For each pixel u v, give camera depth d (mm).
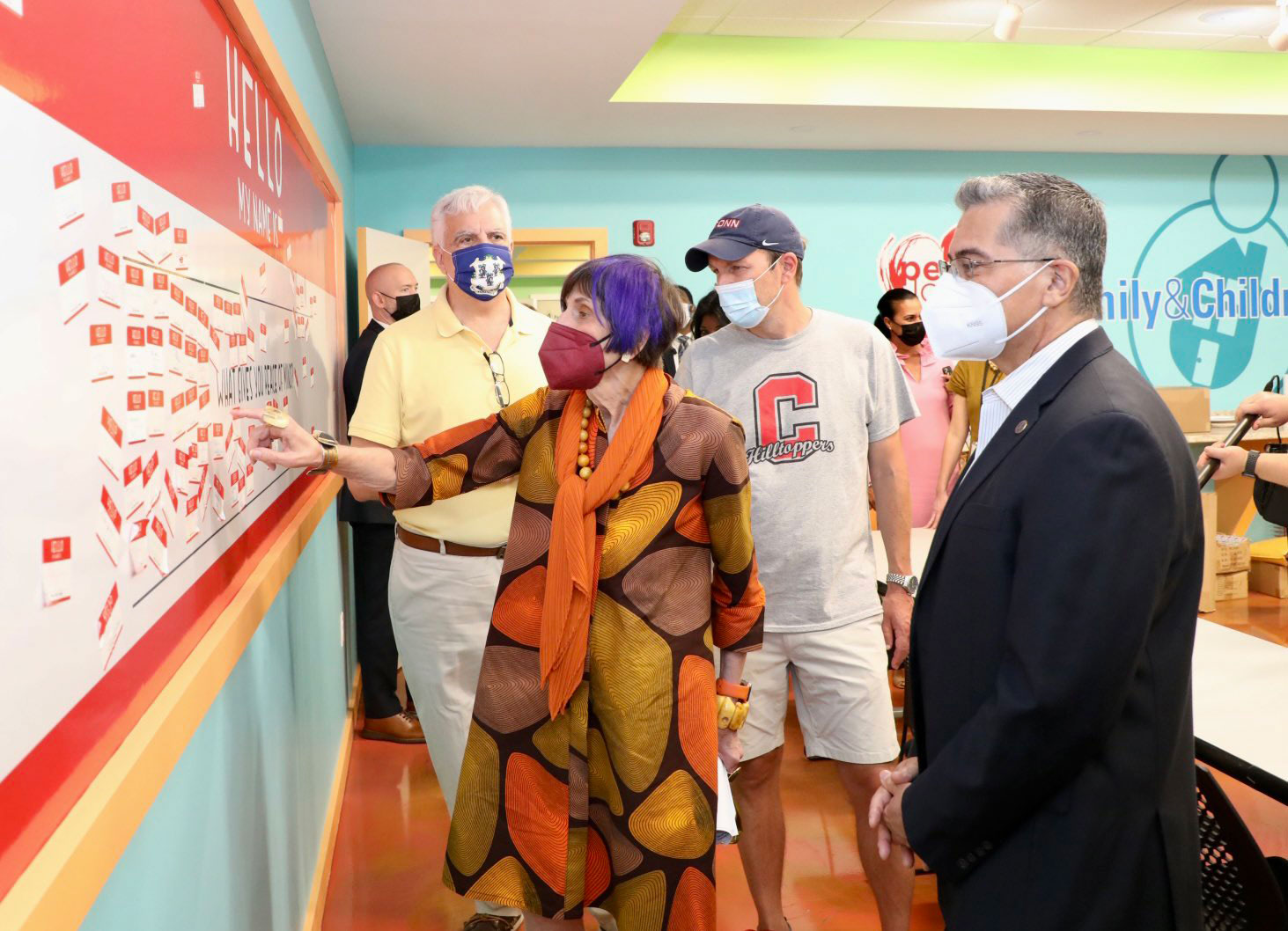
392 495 1715
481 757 1668
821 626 2279
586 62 4203
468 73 4305
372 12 3482
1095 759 1177
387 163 5891
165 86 1088
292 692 2230
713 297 4051
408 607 2375
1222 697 1897
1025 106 5520
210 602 1280
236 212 1512
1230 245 7004
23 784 662
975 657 1267
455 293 2389
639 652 1616
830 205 6422
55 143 748
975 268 1316
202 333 1249
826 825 3143
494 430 1762
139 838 971
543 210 6090
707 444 1653
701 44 5141
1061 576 1131
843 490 2295
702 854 1625
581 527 1585
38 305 706
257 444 1615
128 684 911
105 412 856
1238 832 1460
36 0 715
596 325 1581
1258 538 6770
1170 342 6969
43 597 705
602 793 1662
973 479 1296
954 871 1240
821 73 5289
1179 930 1193
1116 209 6824
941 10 4934
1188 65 5719
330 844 2973
